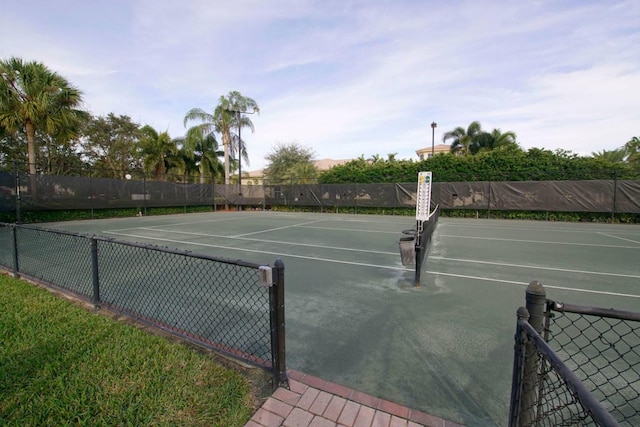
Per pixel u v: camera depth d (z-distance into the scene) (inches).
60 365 84.5
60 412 67.6
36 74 439.5
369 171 703.7
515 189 534.9
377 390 75.5
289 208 762.2
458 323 115.0
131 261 208.2
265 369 79.4
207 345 91.5
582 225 460.8
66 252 231.0
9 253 225.9
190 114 779.4
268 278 71.6
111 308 119.6
